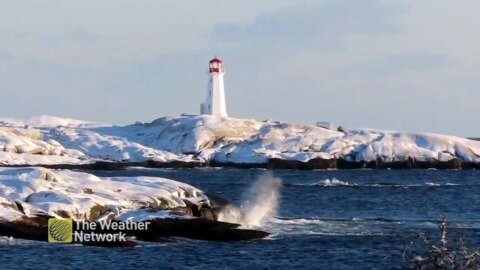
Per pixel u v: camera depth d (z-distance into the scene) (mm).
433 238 70625
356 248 64312
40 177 69375
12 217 61969
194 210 73500
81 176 72125
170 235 65875
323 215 93875
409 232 75062
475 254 47594
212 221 68312
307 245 65312
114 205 66375
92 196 67000
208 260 58094
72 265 54906
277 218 83062
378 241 68125
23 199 64125
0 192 64625
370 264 58062
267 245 64938
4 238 61438
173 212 67562
